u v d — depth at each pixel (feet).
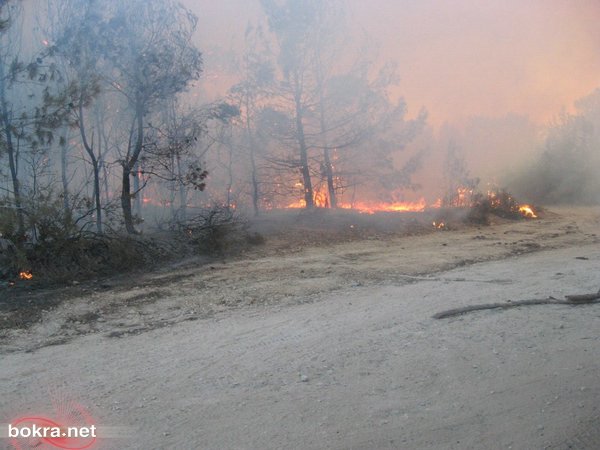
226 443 12.93
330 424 13.76
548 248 46.19
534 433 13.04
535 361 17.62
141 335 23.30
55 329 24.50
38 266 33.96
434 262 39.27
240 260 40.88
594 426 13.25
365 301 27.81
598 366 16.93
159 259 39.09
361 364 18.06
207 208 52.34
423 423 13.71
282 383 16.69
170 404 15.35
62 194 36.50
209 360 19.21
